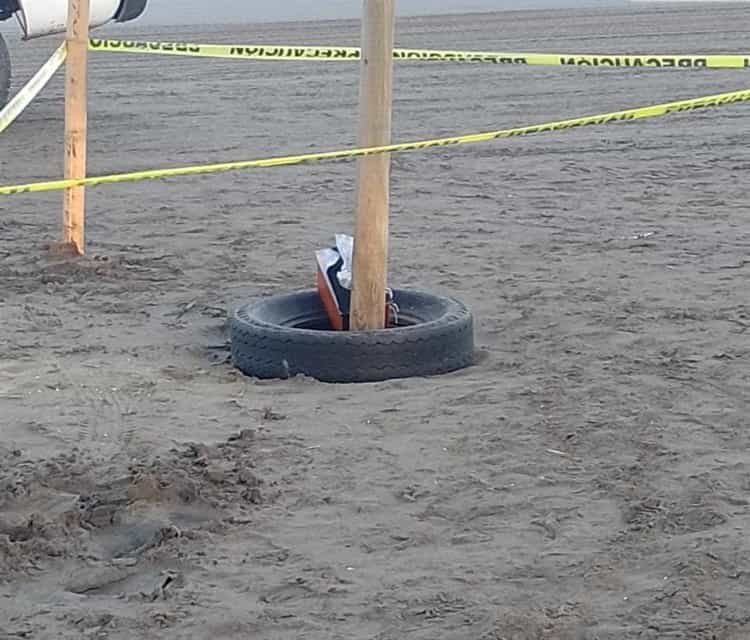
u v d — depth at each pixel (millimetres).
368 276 10953
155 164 21906
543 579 7117
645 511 7953
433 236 16516
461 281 14148
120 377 10852
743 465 8688
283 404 10078
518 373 10820
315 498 8242
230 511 8062
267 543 7617
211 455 8914
